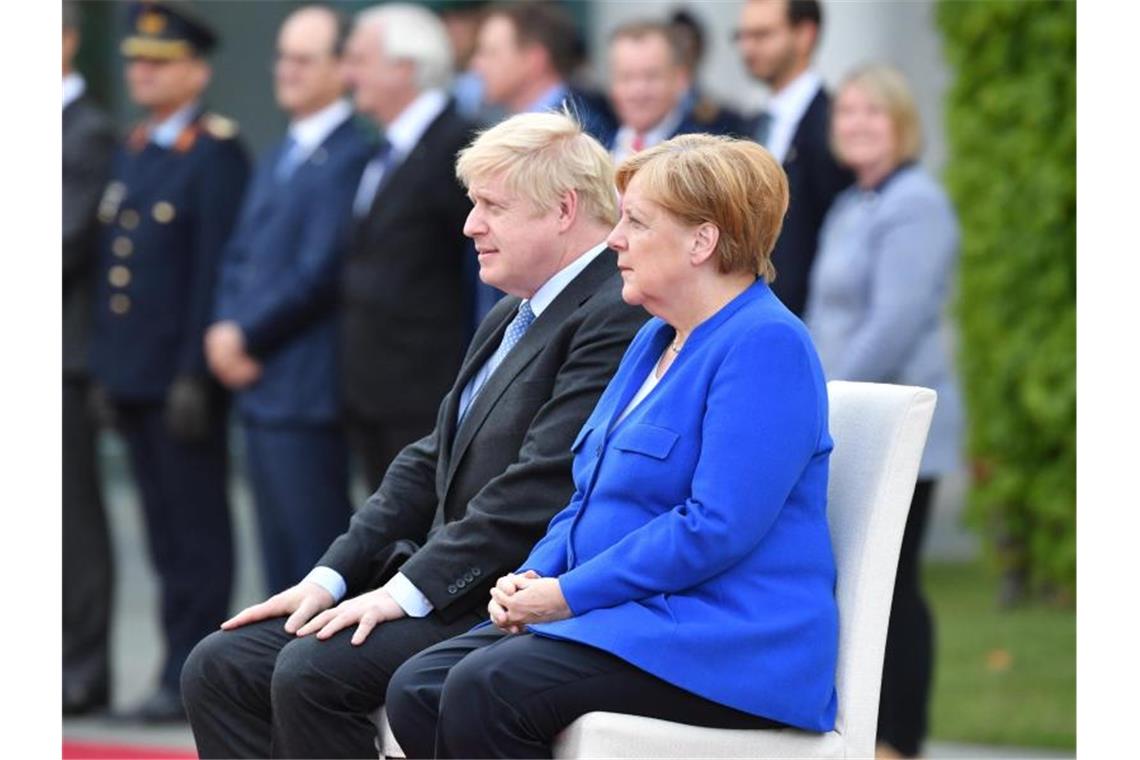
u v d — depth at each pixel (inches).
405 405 671.1
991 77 825.5
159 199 731.4
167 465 729.0
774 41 640.4
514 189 429.7
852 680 392.2
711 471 375.6
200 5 1219.9
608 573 380.5
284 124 1212.5
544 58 711.1
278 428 699.4
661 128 680.4
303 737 415.5
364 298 674.8
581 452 406.6
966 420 845.8
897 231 586.9
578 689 377.7
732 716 383.2
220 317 714.2
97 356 736.3
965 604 861.2
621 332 421.4
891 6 1015.0
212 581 730.2
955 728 661.3
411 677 399.2
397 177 673.6
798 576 385.4
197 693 433.7
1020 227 818.8
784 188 390.9
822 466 390.0
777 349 379.6
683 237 385.7
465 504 434.0
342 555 445.7
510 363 433.4
